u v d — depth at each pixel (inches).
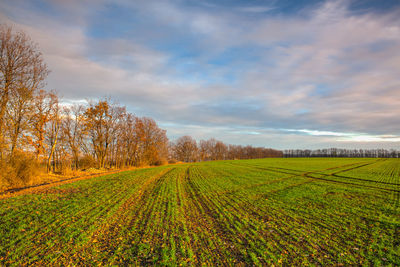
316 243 462.3
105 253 398.3
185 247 433.7
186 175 1765.5
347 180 1419.8
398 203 792.3
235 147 7706.7
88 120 2101.4
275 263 377.1
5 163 928.9
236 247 439.8
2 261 357.7
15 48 1080.2
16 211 587.5
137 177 1439.5
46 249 403.9
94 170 1814.7
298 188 1127.6
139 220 587.2
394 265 370.9
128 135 2699.3
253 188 1139.3
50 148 1630.2
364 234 508.7
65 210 628.4
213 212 690.2
